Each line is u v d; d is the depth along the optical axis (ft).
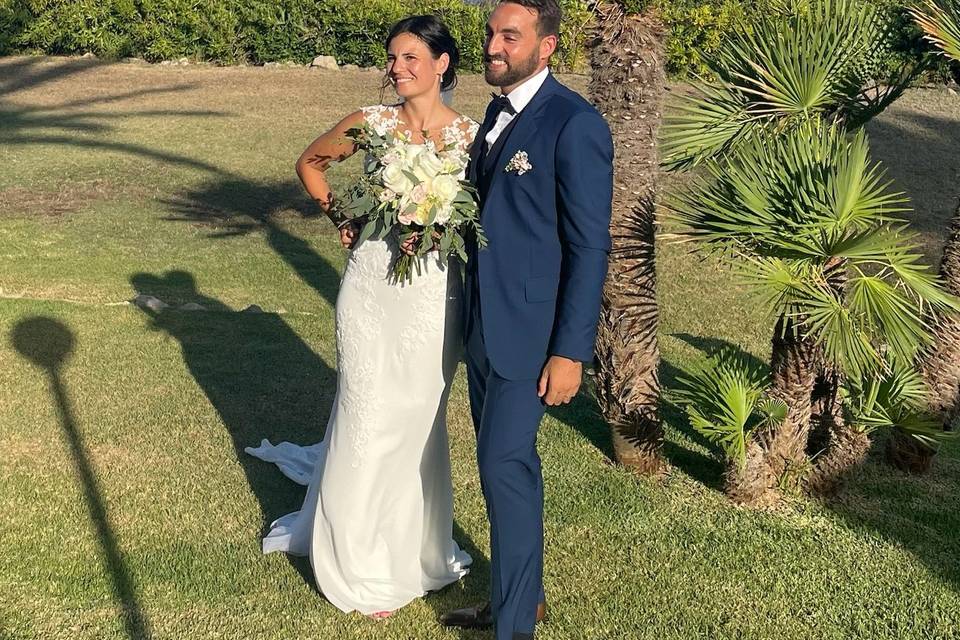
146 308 22.99
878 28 13.93
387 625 11.10
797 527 13.87
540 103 9.68
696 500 14.57
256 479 14.49
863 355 12.05
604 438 16.78
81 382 17.84
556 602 11.65
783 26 13.76
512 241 9.78
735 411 13.93
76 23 63.77
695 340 22.74
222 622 10.96
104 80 58.34
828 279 13.16
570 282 9.44
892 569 12.79
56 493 13.66
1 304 22.15
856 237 11.78
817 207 11.74
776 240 11.93
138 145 43.73
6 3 63.82
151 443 15.51
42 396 17.06
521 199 9.66
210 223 32.76
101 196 35.55
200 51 63.93
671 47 55.52
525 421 9.84
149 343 20.27
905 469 16.11
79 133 45.68
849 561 12.95
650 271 14.70
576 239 9.40
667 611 11.56
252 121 48.91
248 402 17.52
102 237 30.07
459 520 13.55
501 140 9.90
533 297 9.75
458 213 9.96
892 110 52.95
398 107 11.17
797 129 13.19
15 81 57.57
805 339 13.85
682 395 15.40
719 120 14.08
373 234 10.80
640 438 15.10
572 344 9.38
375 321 10.84
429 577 11.68
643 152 14.23
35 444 15.17
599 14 13.89
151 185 37.45
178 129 46.96
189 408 17.02
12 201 34.14
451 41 10.89
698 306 25.53
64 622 10.80
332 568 11.17
